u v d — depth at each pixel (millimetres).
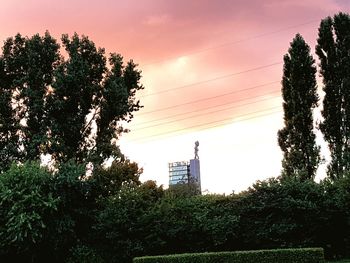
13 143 35375
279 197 23203
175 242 24141
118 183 29875
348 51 34750
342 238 22953
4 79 35875
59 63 36531
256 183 24344
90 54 36312
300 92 34750
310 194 23062
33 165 25359
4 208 23484
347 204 21906
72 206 25547
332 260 22281
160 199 26250
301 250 19516
